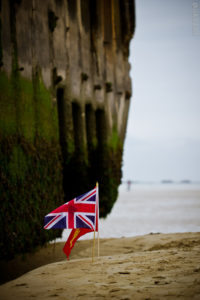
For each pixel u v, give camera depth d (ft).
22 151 38.32
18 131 38.14
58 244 42.47
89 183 64.59
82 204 25.95
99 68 68.90
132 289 18.42
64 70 54.54
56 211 25.86
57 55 52.54
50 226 25.67
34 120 42.68
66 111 55.11
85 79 62.13
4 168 34.60
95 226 26.43
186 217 79.30
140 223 68.95
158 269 22.57
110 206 70.79
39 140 42.75
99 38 69.67
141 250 35.83
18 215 35.76
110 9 76.43
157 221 71.67
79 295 18.19
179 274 20.79
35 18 45.37
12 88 38.14
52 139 46.93
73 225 25.72
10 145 35.96
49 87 48.24
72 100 57.77
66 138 54.95
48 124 46.39
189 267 22.54
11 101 37.55
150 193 239.09
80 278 21.86
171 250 30.94
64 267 25.93
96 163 67.62
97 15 68.95
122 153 81.76
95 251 37.11
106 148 69.67
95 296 17.79
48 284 21.06
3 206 33.78
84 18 64.39
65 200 57.93
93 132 66.23
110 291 18.43
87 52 65.00
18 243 35.24
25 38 42.50
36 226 38.70
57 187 45.68
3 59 36.91
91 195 26.11
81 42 62.08
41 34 47.16
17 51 40.14
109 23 75.56
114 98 76.74
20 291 19.90
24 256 35.86
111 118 74.18
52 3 51.24
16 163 36.81
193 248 31.58
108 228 61.93
